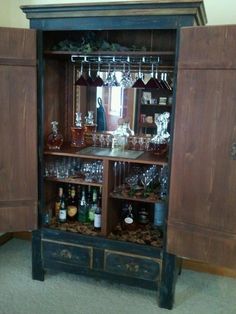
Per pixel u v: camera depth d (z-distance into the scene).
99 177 2.27
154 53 1.97
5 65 1.96
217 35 1.66
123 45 2.37
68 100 2.54
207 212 1.85
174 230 1.95
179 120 1.82
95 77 2.47
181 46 1.75
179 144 1.85
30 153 2.10
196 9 1.71
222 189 1.79
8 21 2.67
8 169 2.09
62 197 2.46
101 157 2.11
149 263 2.06
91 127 2.54
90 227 2.28
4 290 2.20
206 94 1.73
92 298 2.15
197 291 2.28
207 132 1.77
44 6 1.91
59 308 2.04
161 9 1.76
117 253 2.11
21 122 2.05
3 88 1.98
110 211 2.22
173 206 1.93
